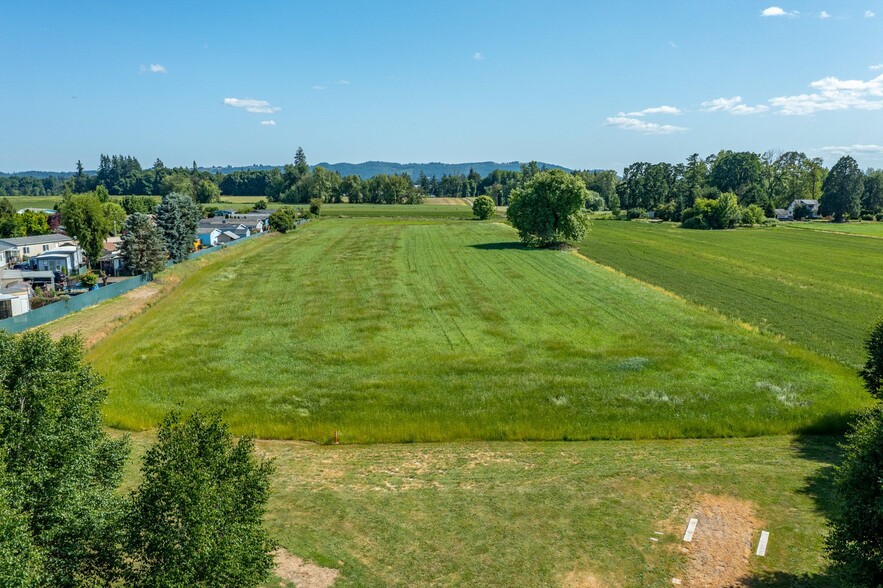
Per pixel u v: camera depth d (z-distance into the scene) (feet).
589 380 98.89
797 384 95.45
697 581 47.73
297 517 58.75
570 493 62.80
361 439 82.28
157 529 36.76
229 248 274.16
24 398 43.34
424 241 291.38
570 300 160.45
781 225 427.74
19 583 33.19
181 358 115.55
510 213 271.69
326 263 229.25
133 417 87.10
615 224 437.58
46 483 41.63
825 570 48.08
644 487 63.72
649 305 153.38
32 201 643.45
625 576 48.73
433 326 137.08
